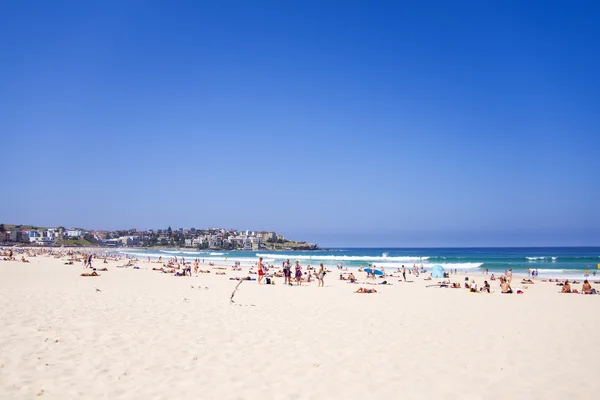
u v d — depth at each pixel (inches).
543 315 636.1
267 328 475.2
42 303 596.4
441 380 316.2
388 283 1311.5
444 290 1077.1
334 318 561.3
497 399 283.1
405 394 285.9
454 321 563.8
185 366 324.2
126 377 293.7
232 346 388.5
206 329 456.4
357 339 436.1
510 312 664.4
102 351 351.9
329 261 3403.1
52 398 250.8
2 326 423.8
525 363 365.4
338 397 276.2
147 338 402.3
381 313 621.0
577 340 455.8
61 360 323.0
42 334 397.7
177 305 630.5
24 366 303.9
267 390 282.7
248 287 1036.5
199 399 261.4
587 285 1034.1
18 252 3846.0
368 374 323.9
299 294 879.7
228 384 290.0
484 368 348.5
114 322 470.9
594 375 335.6
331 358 362.0
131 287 932.0
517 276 1879.9
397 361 360.5
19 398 247.0
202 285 1063.6
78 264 2124.8
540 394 293.4
